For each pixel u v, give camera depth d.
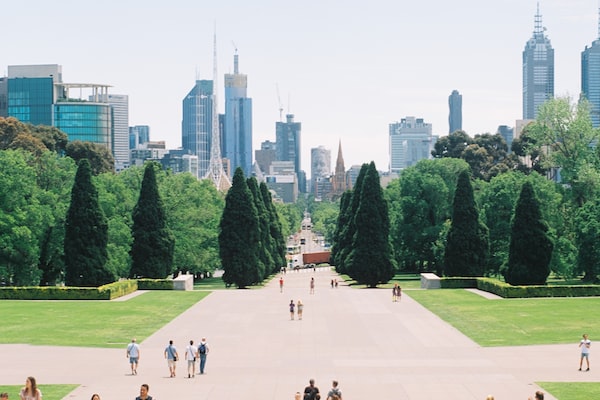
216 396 56.47
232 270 146.12
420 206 167.50
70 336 82.00
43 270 128.88
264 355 73.56
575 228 135.62
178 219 150.62
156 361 70.25
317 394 48.59
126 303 109.75
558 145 149.62
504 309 100.06
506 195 147.12
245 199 147.75
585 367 65.31
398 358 71.50
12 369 65.62
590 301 105.88
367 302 113.62
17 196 122.75
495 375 62.97
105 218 124.19
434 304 109.19
